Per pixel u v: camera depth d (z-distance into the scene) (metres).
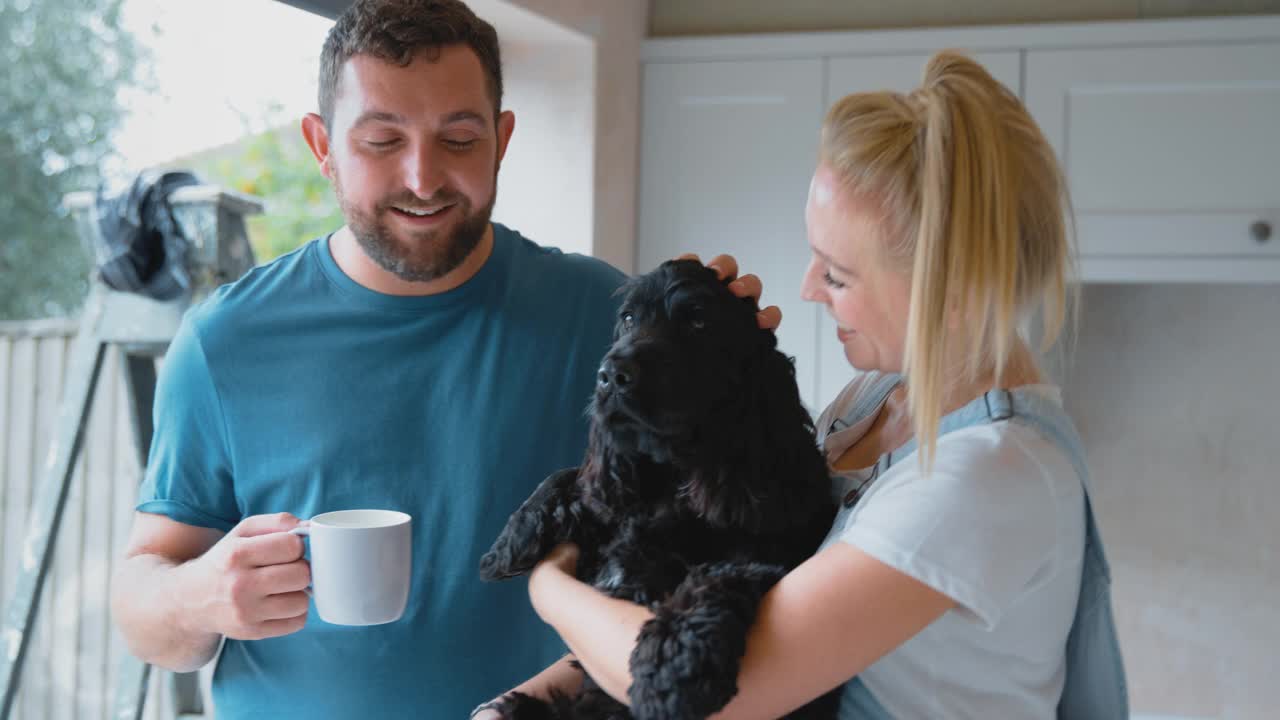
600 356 1.57
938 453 1.01
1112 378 3.26
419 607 1.45
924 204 0.99
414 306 1.48
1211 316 3.19
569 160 2.84
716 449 1.13
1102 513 3.29
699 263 1.23
